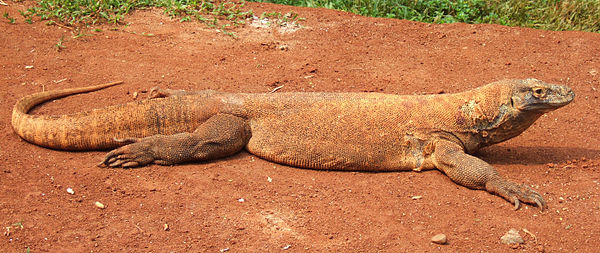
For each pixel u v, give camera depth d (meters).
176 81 3.36
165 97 2.88
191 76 3.42
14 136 2.85
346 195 2.61
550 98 2.67
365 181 2.70
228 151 2.78
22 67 3.39
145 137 2.76
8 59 3.44
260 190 2.62
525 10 4.34
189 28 3.88
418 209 2.54
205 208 2.51
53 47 3.57
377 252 2.35
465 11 4.27
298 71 3.54
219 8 4.04
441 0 4.34
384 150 2.73
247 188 2.63
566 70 3.60
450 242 2.39
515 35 3.93
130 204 2.51
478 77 3.54
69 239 2.33
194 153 2.73
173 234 2.38
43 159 2.72
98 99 3.16
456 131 2.74
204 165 2.75
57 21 3.79
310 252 2.33
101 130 2.76
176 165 2.74
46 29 3.71
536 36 3.92
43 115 2.91
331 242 2.38
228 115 2.79
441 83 3.48
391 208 2.54
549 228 2.46
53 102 3.11
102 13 3.84
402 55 3.74
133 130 2.78
